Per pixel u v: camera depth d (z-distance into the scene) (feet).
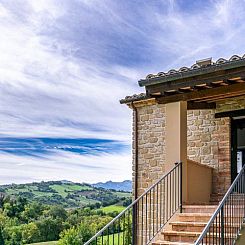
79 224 70.49
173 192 28.89
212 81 27.07
